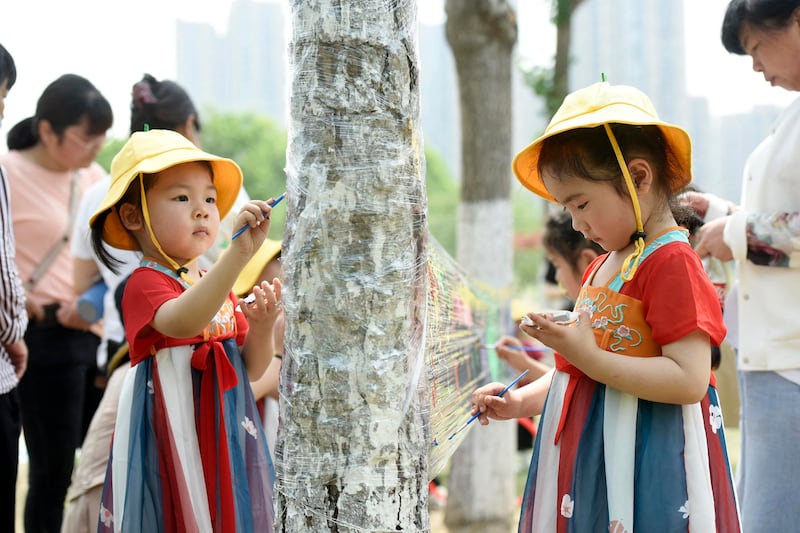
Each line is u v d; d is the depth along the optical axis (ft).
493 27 25.91
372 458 8.79
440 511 28.94
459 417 12.48
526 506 10.63
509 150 26.40
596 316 10.23
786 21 12.59
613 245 10.27
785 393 12.93
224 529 11.10
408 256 9.07
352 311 8.82
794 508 12.81
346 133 8.80
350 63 8.79
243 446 11.61
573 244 14.89
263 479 11.66
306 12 8.89
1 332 14.23
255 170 101.81
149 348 11.39
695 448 9.84
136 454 11.21
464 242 26.27
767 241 12.82
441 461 11.10
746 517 13.25
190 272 12.11
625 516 9.70
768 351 13.05
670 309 9.62
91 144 18.79
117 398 14.48
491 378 16.94
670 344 9.62
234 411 11.62
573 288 15.19
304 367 8.93
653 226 10.24
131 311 11.39
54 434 18.31
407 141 9.07
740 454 13.92
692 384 9.46
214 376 11.48
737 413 15.33
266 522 11.55
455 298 13.61
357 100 8.80
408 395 9.05
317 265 8.86
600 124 10.05
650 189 10.19
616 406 9.99
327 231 8.82
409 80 9.09
